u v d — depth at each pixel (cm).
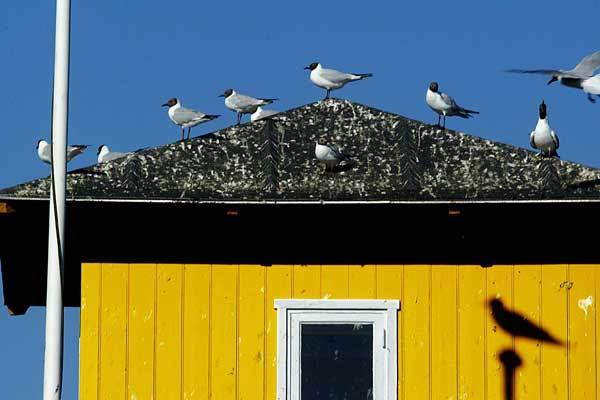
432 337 1967
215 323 1975
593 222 1975
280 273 1981
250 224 1989
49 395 1727
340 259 1983
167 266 1984
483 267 1977
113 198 1958
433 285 1977
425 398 1958
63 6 1803
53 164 1773
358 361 1967
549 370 1958
